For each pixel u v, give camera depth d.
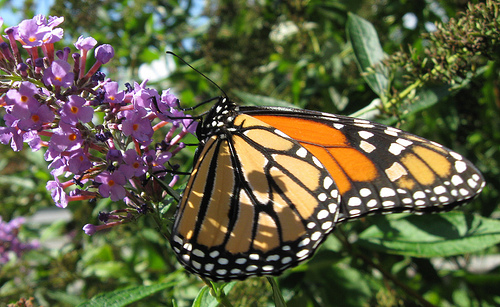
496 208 0.20
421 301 0.16
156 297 0.18
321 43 0.23
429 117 0.19
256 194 0.12
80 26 0.21
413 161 0.12
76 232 0.24
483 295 0.19
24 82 0.11
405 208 0.12
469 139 0.21
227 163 0.12
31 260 0.23
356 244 0.16
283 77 0.25
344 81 0.20
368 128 0.12
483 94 0.19
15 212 0.26
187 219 0.12
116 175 0.11
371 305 0.17
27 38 0.11
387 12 0.21
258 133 0.12
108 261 0.22
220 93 0.22
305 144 0.12
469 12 0.14
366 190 0.12
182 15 0.26
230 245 0.12
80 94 0.12
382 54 0.16
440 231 0.15
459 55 0.14
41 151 0.22
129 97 0.12
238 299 0.15
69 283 0.21
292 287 0.16
